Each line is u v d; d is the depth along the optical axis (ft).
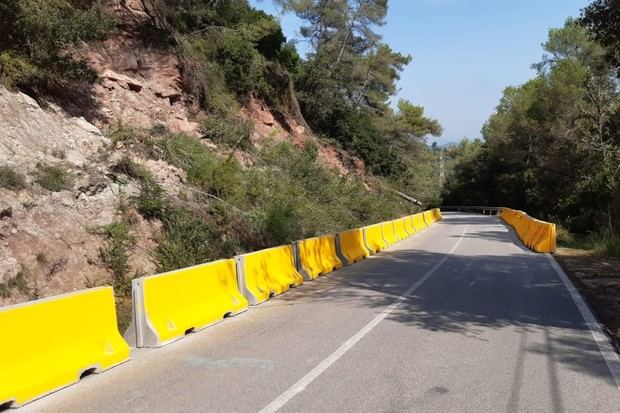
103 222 37.32
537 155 169.07
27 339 18.71
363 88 167.63
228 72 82.23
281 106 101.30
